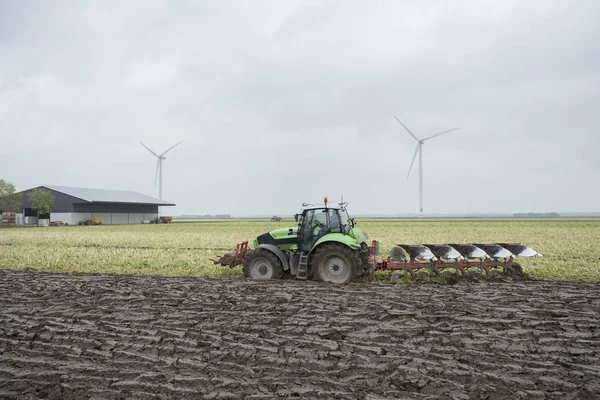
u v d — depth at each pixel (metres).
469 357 5.21
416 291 9.05
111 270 13.27
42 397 4.30
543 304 7.79
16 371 4.95
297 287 9.52
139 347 5.67
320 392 4.28
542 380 4.53
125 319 6.99
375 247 11.54
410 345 5.66
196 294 8.84
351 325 6.56
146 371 4.89
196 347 5.67
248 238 27.56
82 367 5.01
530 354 5.31
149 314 7.31
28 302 8.29
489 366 4.91
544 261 13.79
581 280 10.71
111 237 28.41
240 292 9.02
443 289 9.26
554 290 9.10
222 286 9.67
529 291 8.98
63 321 6.93
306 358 5.22
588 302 7.95
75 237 28.41
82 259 15.58
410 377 4.63
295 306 7.73
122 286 9.80
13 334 6.26
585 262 13.59
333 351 5.46
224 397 4.22
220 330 6.36
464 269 10.66
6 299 8.55
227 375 4.75
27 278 11.09
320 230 10.66
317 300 8.18
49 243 23.33
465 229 37.19
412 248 10.77
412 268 10.63
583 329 6.30
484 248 11.27
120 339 6.00
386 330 6.28
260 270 10.84
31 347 5.77
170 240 25.69
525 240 23.02
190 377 4.71
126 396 4.28
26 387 4.52
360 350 5.48
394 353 5.38
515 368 4.84
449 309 7.43
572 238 24.45
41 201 59.31
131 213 73.88
